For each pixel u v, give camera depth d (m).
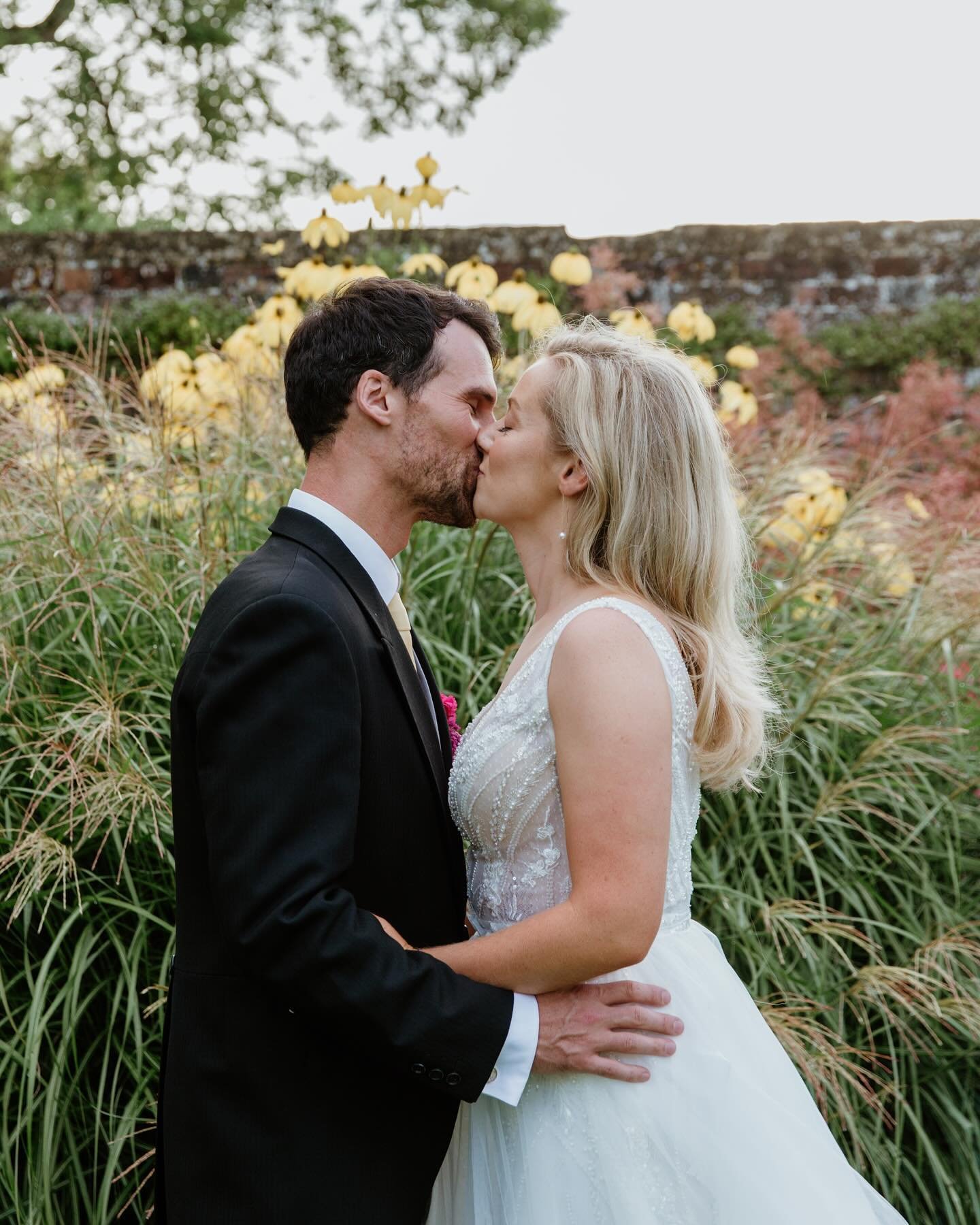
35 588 2.81
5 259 6.22
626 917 1.48
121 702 2.58
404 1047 1.44
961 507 3.69
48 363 3.43
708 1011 1.67
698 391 1.73
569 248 6.22
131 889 2.33
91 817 2.28
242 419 3.34
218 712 1.48
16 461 2.94
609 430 1.67
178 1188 1.57
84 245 6.23
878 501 3.73
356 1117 1.56
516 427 1.75
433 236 6.25
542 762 1.60
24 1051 2.24
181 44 12.86
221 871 1.45
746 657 1.82
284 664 1.48
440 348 1.75
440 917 1.68
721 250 6.22
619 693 1.51
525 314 3.81
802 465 3.68
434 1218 1.71
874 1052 2.46
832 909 2.77
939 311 5.97
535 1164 1.56
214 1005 1.58
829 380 6.01
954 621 3.29
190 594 2.72
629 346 1.75
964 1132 2.52
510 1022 1.50
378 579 1.78
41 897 2.35
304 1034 1.56
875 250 6.15
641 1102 1.56
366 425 1.75
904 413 5.06
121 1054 2.20
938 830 2.84
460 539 3.21
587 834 1.50
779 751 2.70
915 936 2.69
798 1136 1.62
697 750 1.71
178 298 6.21
